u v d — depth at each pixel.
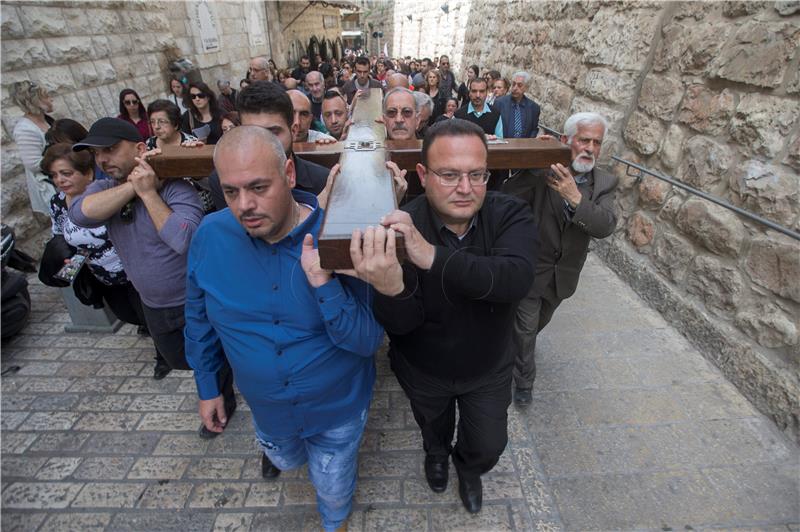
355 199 1.15
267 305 1.33
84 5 5.34
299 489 2.10
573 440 2.32
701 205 3.04
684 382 2.70
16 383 2.78
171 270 2.04
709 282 2.93
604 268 4.14
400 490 2.08
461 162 1.23
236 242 1.31
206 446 2.33
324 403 1.48
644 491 2.05
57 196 2.42
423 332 1.50
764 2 2.66
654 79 3.66
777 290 2.45
